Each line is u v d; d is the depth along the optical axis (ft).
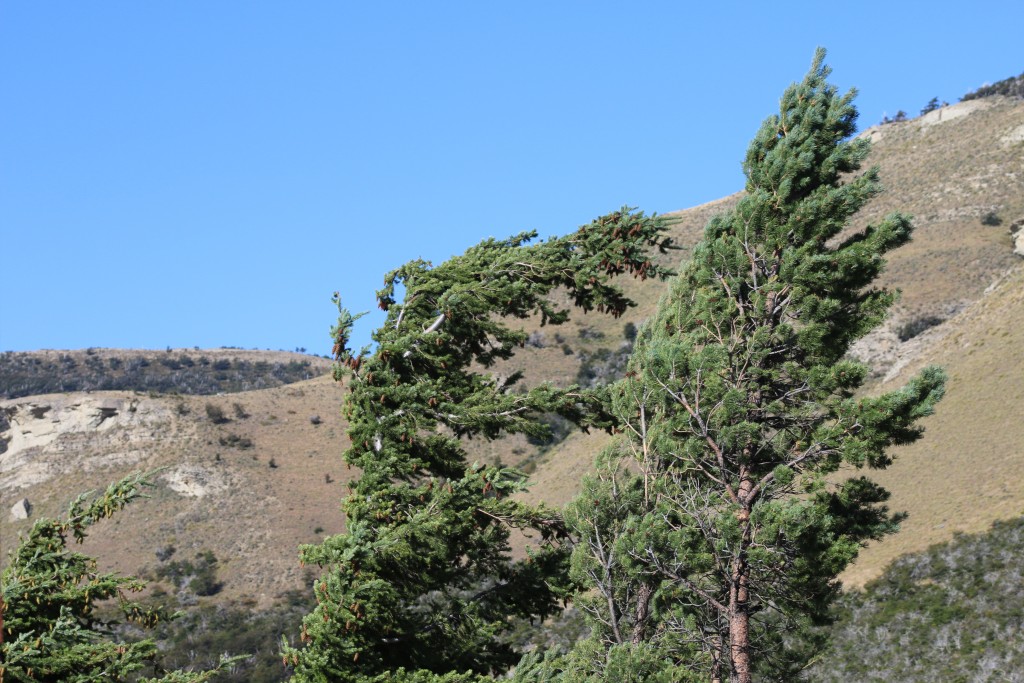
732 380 89.56
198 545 403.34
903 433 84.17
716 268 91.25
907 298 422.41
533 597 58.65
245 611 339.36
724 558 85.10
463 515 52.01
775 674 90.53
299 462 489.26
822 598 85.56
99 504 48.16
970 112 655.76
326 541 48.78
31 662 42.98
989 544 208.54
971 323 342.64
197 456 475.72
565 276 55.83
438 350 55.88
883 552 229.86
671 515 85.56
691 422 86.74
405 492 51.60
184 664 260.01
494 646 57.26
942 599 197.26
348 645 47.73
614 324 523.70
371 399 54.19
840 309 89.30
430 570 52.54
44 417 508.53
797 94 94.02
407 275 58.18
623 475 90.17
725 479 86.17
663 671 77.30
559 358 492.95
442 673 53.21
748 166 94.84
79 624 46.42
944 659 179.01
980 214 510.58
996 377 286.46
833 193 88.69
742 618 82.79
